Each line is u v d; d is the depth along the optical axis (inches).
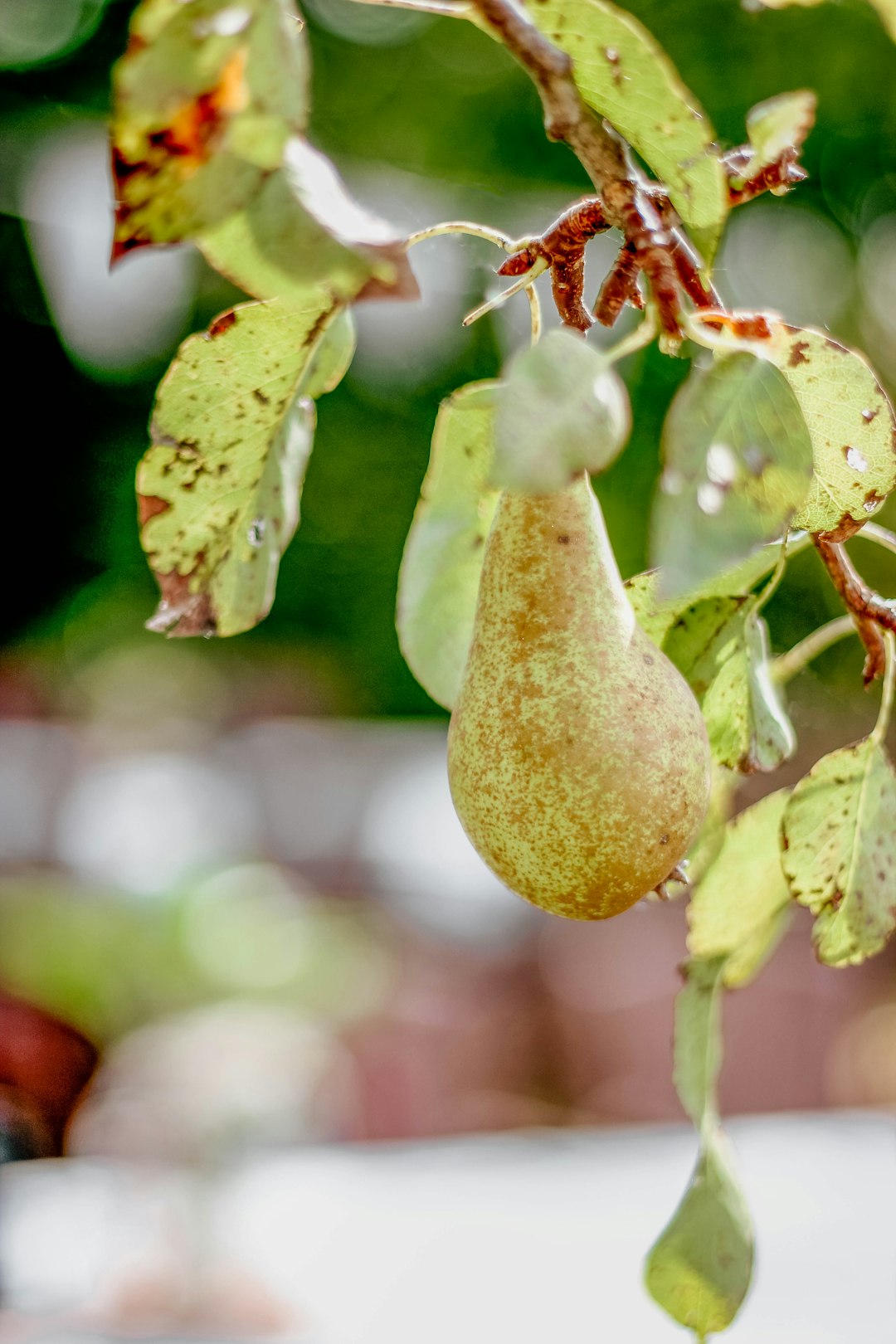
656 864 26.9
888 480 27.0
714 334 26.0
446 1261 45.0
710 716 28.9
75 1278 45.6
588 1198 50.5
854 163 120.6
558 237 26.5
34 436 146.4
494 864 27.3
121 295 128.0
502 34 24.5
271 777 140.4
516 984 114.5
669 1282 29.1
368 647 148.6
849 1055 105.9
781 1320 40.1
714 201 25.8
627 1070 109.7
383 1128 97.7
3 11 125.7
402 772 142.2
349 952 102.1
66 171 125.8
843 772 28.9
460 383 122.0
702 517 24.7
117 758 140.4
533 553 27.0
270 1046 60.8
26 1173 55.3
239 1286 43.1
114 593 158.2
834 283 122.3
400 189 117.4
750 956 31.3
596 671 26.8
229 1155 48.6
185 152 23.5
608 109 25.7
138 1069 59.4
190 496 27.5
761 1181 52.3
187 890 102.5
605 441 24.0
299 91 23.5
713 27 115.7
